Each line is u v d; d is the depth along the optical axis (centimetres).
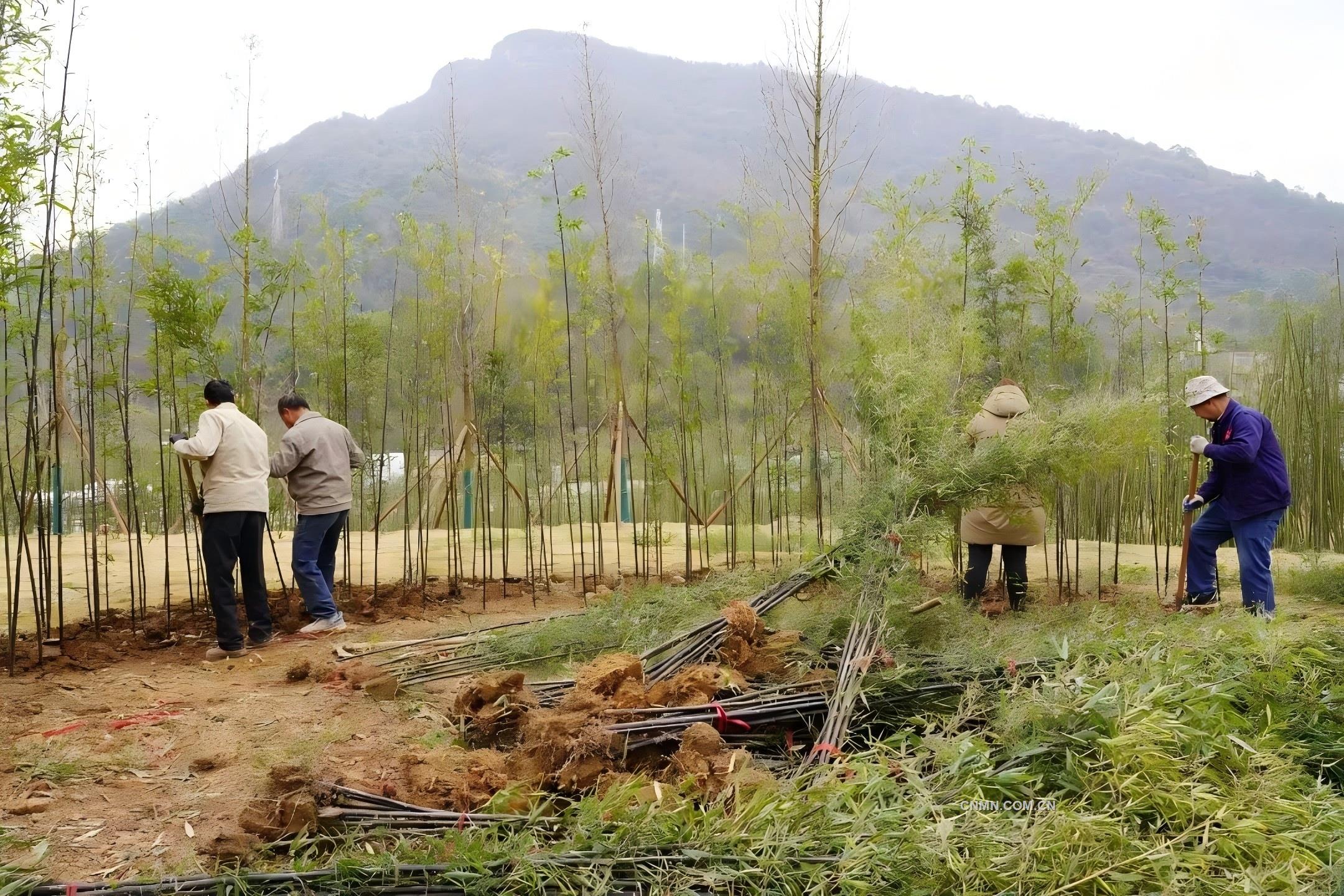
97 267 827
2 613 727
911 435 561
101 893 276
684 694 420
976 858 268
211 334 758
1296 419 1141
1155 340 919
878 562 487
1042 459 568
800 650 480
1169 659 408
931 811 299
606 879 270
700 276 986
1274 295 1235
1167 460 1056
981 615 605
